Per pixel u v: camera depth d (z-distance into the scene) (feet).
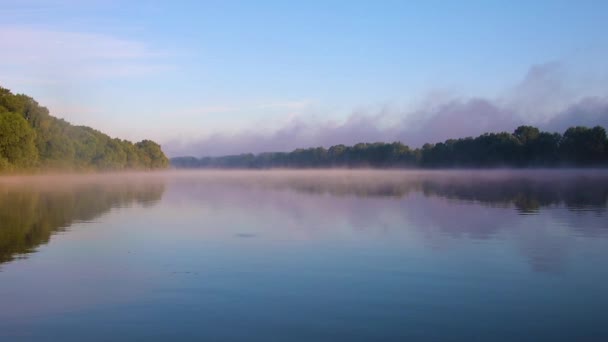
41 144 303.07
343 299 37.65
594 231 68.95
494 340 29.99
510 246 58.03
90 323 32.83
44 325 32.48
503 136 449.48
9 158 269.44
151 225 77.10
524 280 42.83
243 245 59.52
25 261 50.55
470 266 47.93
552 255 52.80
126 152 483.92
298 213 93.76
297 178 331.36
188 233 68.74
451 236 65.31
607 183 206.59
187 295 38.83
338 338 30.27
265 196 141.59
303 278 43.75
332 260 50.85
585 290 39.81
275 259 51.49
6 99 289.33
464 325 32.32
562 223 77.20
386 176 350.02
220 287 40.98
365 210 98.07
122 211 98.32
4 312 34.91
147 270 46.78
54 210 98.73
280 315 34.22
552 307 35.78
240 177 371.15
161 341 29.89
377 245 59.06
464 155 487.20
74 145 347.97
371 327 31.99
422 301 37.17
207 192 162.61
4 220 81.92
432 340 29.99
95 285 41.60
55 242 61.26
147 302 37.09
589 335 30.71
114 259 51.60
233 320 33.32
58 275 44.80
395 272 45.68
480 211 94.89
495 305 36.24
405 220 81.66
